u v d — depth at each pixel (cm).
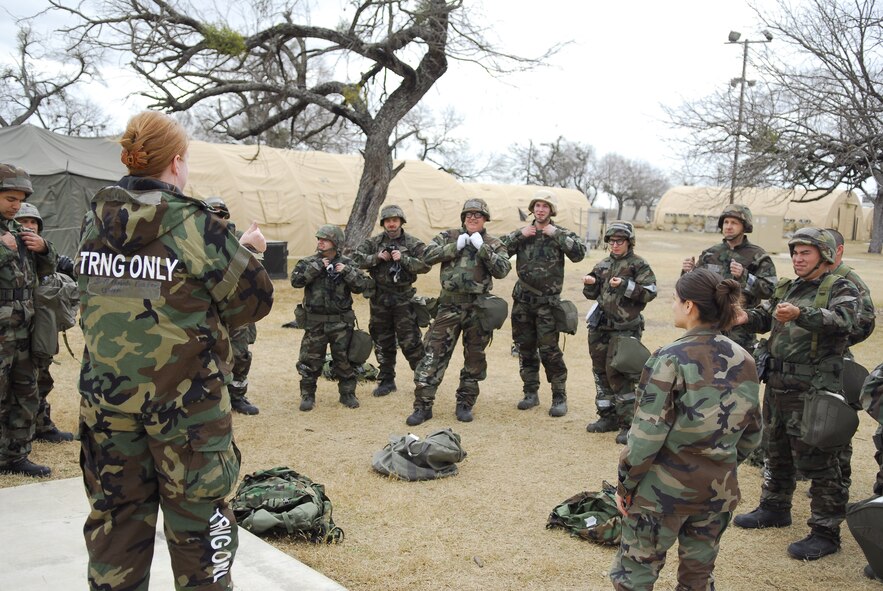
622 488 307
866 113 1296
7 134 1506
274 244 1809
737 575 419
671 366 298
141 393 240
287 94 1459
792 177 1391
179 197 247
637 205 7588
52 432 607
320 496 472
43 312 513
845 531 484
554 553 435
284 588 356
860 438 694
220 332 254
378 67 1530
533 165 6944
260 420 709
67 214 1530
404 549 434
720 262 673
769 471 485
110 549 250
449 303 716
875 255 3709
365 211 1533
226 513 262
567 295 1852
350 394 768
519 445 652
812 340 443
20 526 405
